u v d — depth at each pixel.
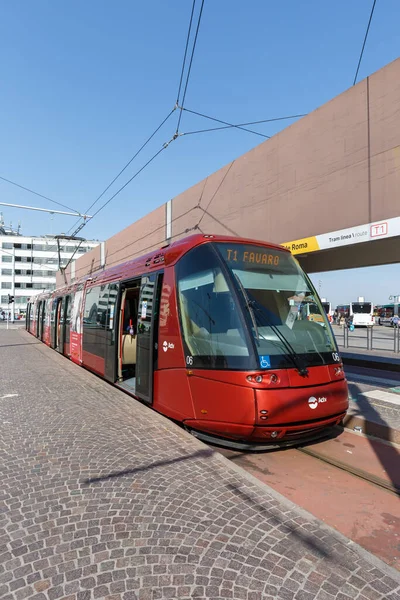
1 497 3.71
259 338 5.07
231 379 4.98
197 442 5.27
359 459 5.32
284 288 5.89
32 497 3.70
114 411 6.90
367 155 9.48
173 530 3.16
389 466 5.07
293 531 3.18
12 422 6.18
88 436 5.49
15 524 3.24
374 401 7.95
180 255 6.39
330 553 2.91
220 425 5.10
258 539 3.06
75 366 13.05
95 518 3.33
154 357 6.70
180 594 2.46
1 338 27.22
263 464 5.18
